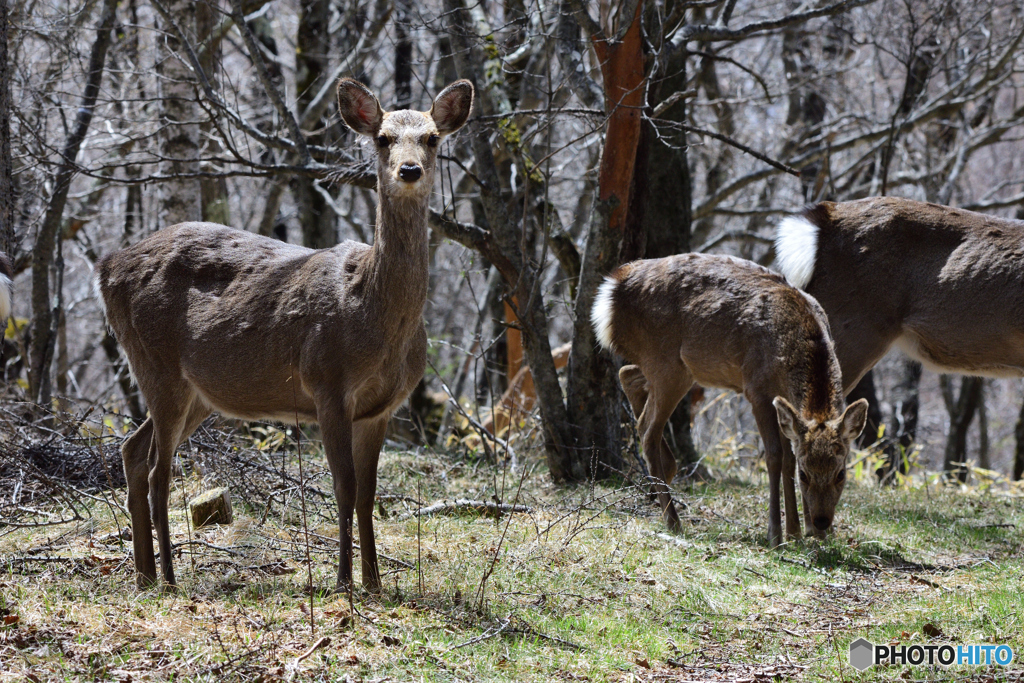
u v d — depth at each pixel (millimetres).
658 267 11453
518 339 17688
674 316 11164
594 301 12484
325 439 7848
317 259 8133
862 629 8102
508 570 8836
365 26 23359
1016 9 20031
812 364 10344
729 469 15422
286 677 6402
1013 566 9703
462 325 34750
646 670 7121
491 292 23734
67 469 11039
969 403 27047
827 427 9984
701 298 11023
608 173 12492
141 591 7957
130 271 8641
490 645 7207
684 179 14938
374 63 25297
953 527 11477
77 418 11789
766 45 27672
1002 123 23453
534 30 14625
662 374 11281
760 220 28641
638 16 12008
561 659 7109
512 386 16469
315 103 21297
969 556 10391
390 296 7734
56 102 15406
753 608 8672
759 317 10656
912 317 12234
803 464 10094
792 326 10477
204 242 8625
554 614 8055
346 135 17578
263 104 23516
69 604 7371
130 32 19297
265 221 22391
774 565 9789
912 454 19234
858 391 22266
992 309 11773
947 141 27672
